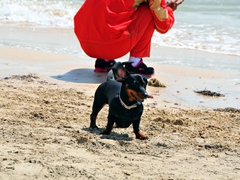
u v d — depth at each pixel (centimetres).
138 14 1162
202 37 1636
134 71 1184
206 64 1319
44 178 543
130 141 698
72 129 745
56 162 591
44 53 1370
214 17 1959
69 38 1603
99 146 669
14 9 2017
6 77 1105
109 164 602
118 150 663
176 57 1389
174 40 1597
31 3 2120
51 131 723
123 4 1130
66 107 886
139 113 703
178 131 780
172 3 1223
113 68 687
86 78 1148
